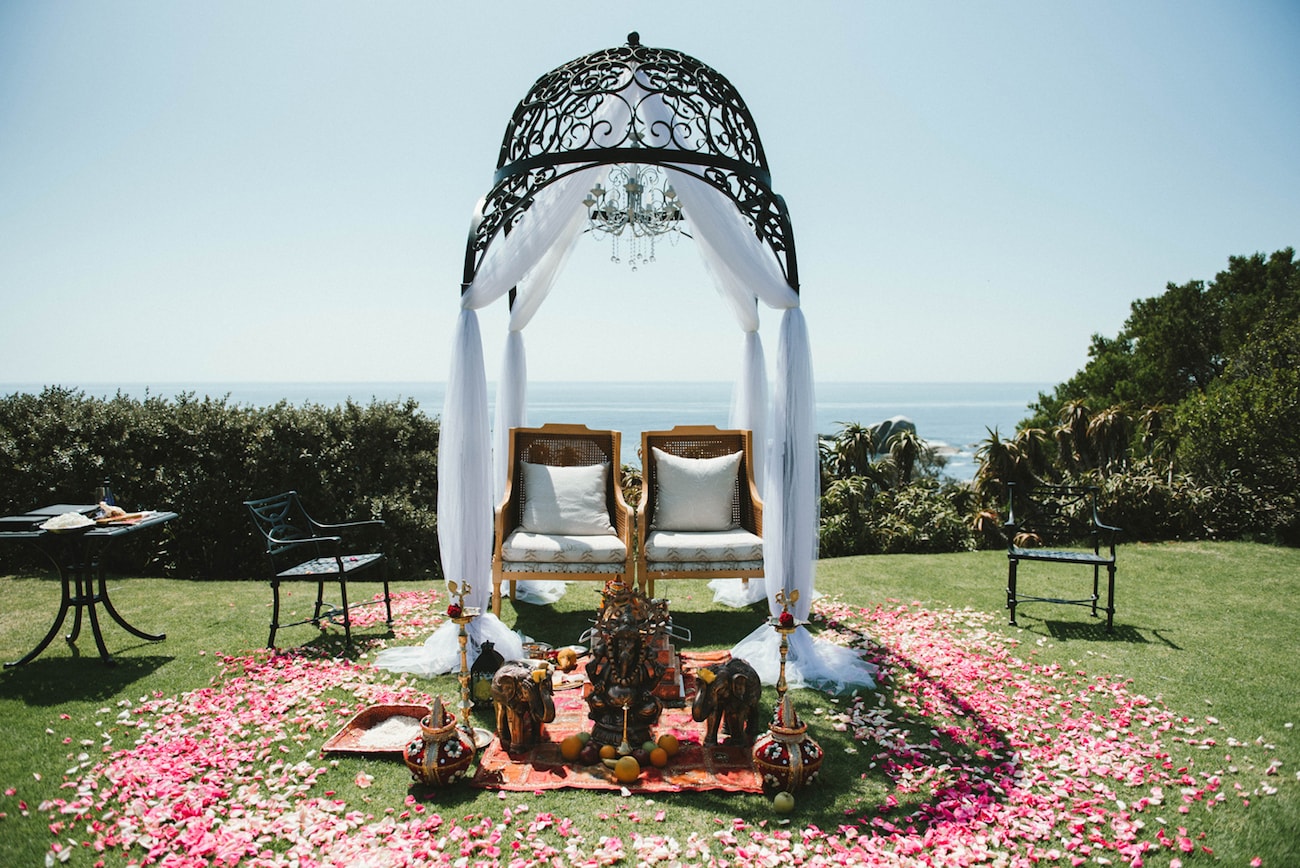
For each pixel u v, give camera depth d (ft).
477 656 12.73
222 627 16.14
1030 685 13.07
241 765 10.05
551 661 13.96
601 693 10.35
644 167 15.89
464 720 10.39
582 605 18.58
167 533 22.54
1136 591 19.48
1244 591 19.42
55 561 13.89
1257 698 12.49
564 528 17.46
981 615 17.39
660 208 16.10
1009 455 32.91
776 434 14.01
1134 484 27.63
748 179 13.85
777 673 13.48
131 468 22.47
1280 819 8.86
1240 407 28.66
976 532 29.60
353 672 13.48
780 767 9.33
